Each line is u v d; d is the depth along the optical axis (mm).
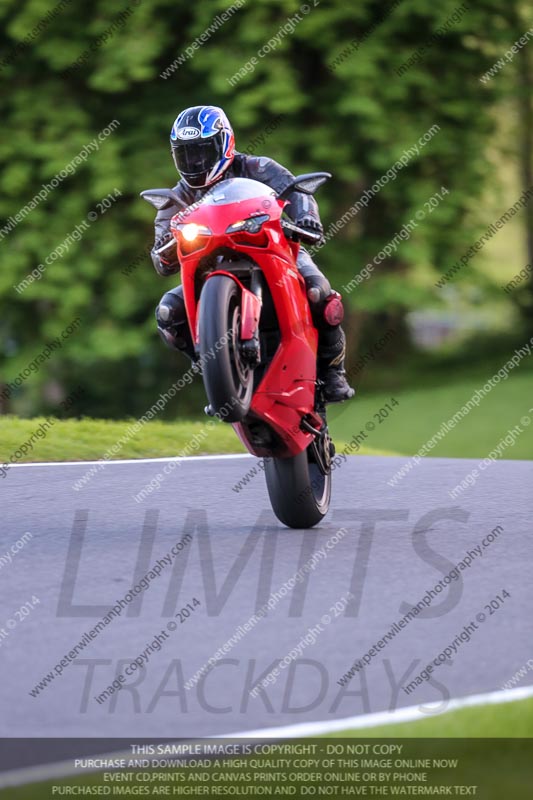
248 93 66938
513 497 28766
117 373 86125
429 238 73812
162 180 68875
